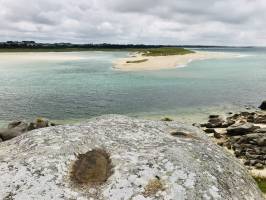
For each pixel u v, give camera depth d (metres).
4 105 47.94
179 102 50.72
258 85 70.00
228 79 78.62
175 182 5.67
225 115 42.94
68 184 5.58
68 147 6.37
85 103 49.62
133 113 44.00
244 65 123.12
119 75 80.56
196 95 56.50
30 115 42.53
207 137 8.13
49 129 7.30
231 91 61.62
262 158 23.73
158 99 52.62
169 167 5.95
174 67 99.25
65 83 68.56
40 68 100.12
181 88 63.09
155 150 6.47
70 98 53.06
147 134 7.44
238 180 6.32
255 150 25.09
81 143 6.58
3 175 5.67
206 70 97.12
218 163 6.51
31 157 6.05
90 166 5.97
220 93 59.12
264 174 20.77
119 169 5.90
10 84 67.00
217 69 102.06
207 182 5.78
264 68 110.56
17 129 23.75
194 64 116.25
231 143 27.62
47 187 5.49
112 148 6.57
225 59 157.88
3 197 5.32
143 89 61.12
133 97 53.91
